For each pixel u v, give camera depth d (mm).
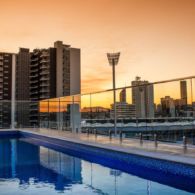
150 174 7656
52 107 18906
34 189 6184
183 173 6703
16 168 8602
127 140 10875
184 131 8656
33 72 111562
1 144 15492
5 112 22031
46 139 15414
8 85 112438
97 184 6559
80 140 11266
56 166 8930
